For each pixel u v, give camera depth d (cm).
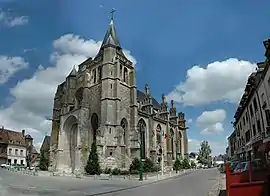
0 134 8856
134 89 5594
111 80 5241
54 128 6450
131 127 5328
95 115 5369
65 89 6222
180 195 1520
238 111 4747
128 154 5019
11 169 5962
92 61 5831
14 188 2081
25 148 9400
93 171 4350
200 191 1700
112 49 5506
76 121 5588
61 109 6172
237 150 5369
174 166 6512
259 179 1209
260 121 2961
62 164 5497
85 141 5128
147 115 6116
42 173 4888
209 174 3953
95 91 5472
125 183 2752
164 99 7262
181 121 8400
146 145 5866
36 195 1661
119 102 5119
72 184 2569
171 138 7394
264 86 2617
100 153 4572
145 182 2920
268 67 2403
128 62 5900
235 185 911
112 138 4784
